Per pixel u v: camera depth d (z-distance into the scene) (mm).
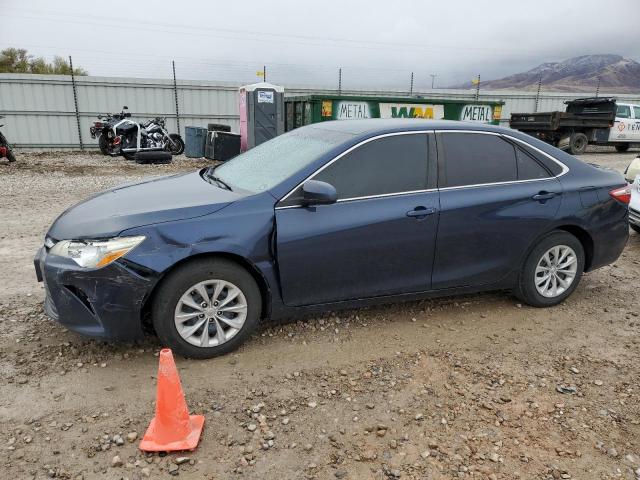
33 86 18750
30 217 7664
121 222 3279
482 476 2553
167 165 14992
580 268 4582
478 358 3676
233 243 3371
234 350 3645
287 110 16453
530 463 2652
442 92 24703
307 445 2730
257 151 4539
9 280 4934
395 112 15641
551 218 4293
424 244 3906
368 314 4309
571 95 26891
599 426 2955
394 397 3180
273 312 3664
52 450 2639
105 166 14531
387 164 3836
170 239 3258
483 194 4055
